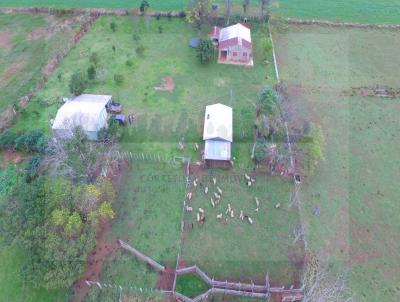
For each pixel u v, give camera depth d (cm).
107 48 7106
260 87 6284
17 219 3809
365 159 5138
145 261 4078
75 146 4600
